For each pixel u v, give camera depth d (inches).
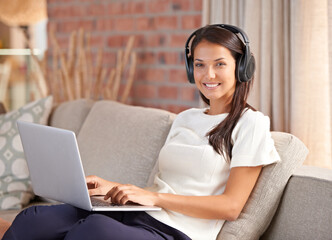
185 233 63.0
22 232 63.7
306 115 86.3
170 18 119.2
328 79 84.8
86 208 60.7
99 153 87.0
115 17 131.4
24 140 66.9
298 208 65.0
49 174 64.6
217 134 65.6
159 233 61.9
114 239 57.8
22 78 154.3
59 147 60.1
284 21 89.4
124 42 130.3
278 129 90.7
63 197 64.3
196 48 67.6
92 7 136.4
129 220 64.3
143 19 125.0
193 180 66.2
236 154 62.9
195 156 66.1
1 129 96.3
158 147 81.7
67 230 64.0
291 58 87.8
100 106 94.8
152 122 83.6
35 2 143.3
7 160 92.6
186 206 61.7
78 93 125.1
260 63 91.7
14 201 89.1
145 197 61.6
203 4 100.6
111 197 62.4
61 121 99.2
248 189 62.7
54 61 131.0
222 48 65.7
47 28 148.0
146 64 125.6
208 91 67.3
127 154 83.3
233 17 97.2
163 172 70.6
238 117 65.6
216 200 61.5
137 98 128.6
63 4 143.0
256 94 91.9
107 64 134.7
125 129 86.0
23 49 153.7
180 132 72.0
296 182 65.8
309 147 86.4
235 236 63.9
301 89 85.8
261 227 66.1
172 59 119.6
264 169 65.0
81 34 126.2
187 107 117.3
